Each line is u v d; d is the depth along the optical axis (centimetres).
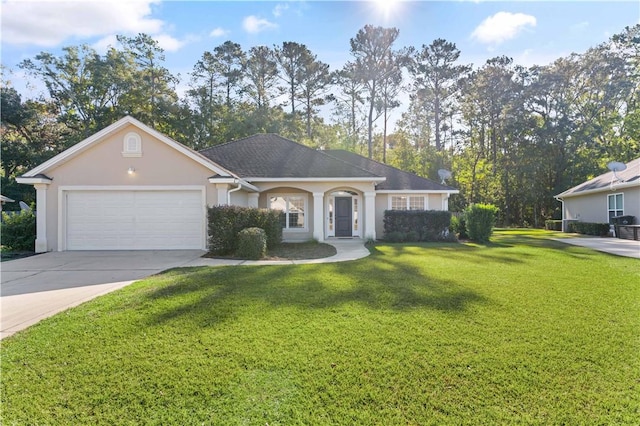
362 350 406
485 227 1598
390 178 1911
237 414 296
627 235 1744
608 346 414
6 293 661
